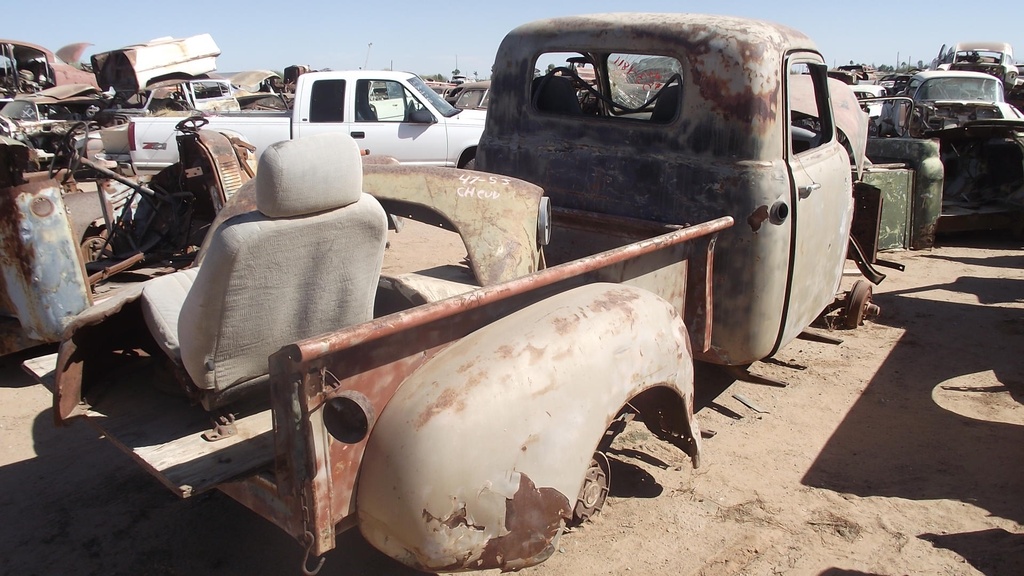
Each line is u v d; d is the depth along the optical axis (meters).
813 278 4.21
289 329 2.37
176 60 14.95
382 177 3.57
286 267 2.23
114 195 5.90
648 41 3.75
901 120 12.23
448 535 2.06
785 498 3.44
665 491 3.49
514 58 4.23
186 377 2.50
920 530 3.20
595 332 2.47
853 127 5.36
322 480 1.97
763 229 3.55
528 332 2.34
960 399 4.53
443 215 3.42
